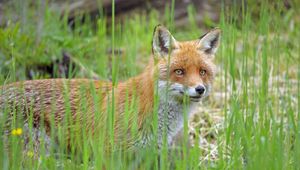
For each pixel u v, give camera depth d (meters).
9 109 11.86
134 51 17.02
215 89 16.33
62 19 19.92
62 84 12.37
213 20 21.02
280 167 10.58
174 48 12.09
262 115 12.00
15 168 10.55
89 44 17.11
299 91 12.59
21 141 11.35
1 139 10.87
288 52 14.73
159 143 11.98
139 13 21.16
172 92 11.86
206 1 21.42
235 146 11.08
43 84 12.34
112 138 10.77
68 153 12.20
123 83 12.21
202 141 13.57
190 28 20.69
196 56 12.07
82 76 15.91
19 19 16.98
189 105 12.24
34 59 16.14
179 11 21.16
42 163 10.47
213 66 12.36
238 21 17.88
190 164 10.64
